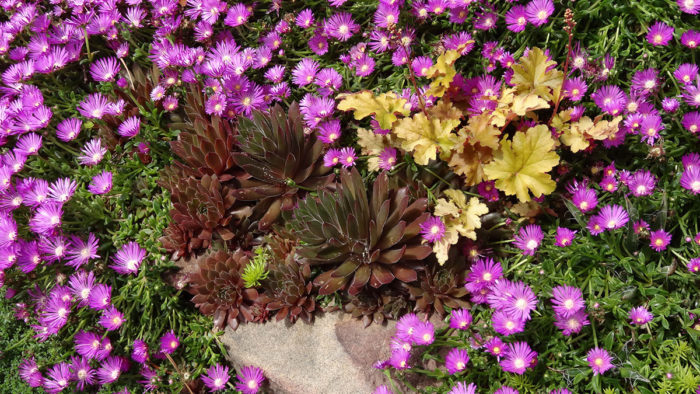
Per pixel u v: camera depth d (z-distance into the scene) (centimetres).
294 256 105
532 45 109
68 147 121
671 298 94
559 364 95
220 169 111
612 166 100
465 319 95
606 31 106
